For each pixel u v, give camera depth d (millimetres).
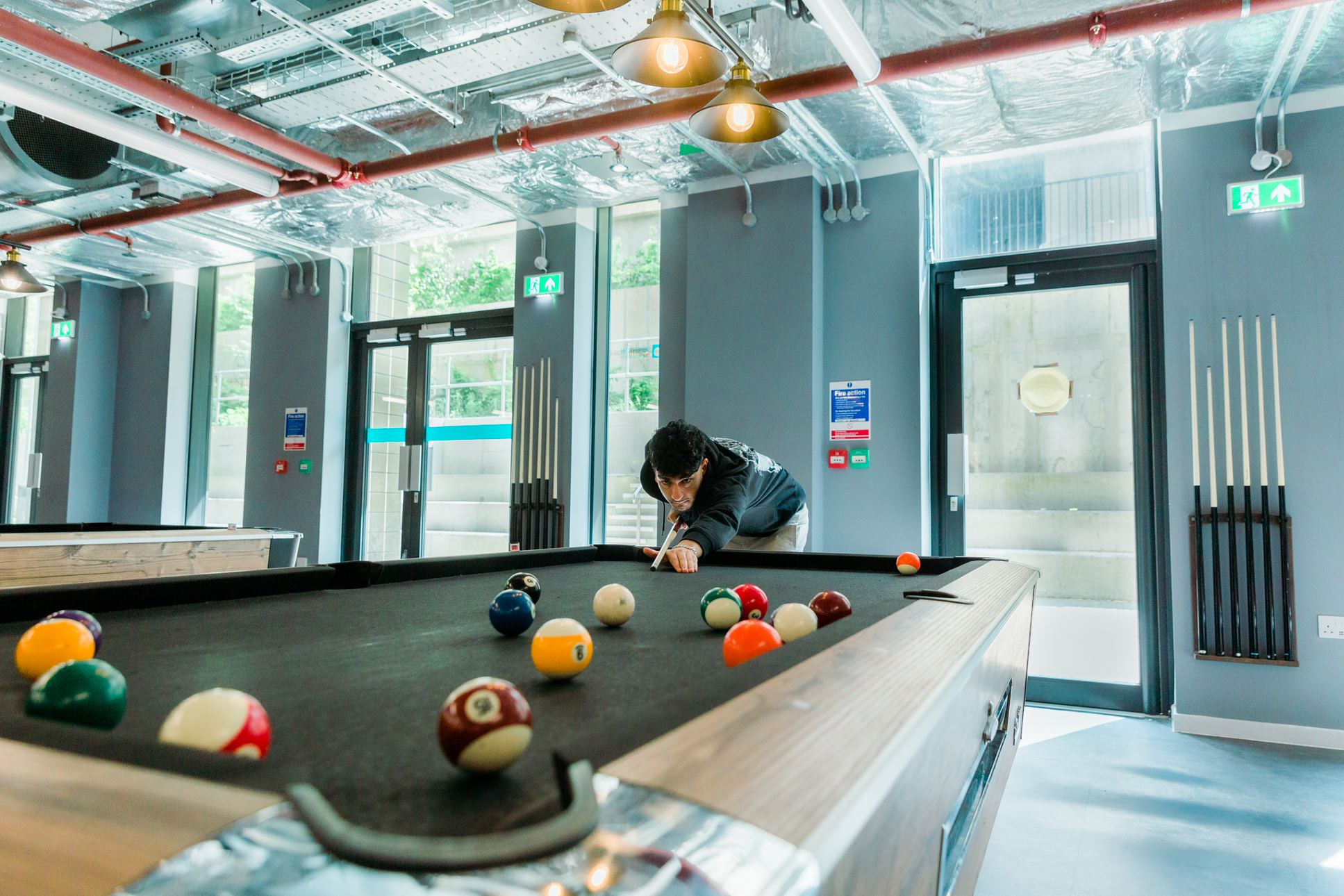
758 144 4227
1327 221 3588
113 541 3293
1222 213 3752
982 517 4445
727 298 4598
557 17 3057
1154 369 4078
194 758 474
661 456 2516
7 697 896
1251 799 2879
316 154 3926
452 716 546
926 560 2512
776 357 4461
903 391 4328
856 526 4379
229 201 4715
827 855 408
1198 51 3271
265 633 1360
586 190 4887
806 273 4426
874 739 571
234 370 6805
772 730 555
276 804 411
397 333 6078
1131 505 4160
